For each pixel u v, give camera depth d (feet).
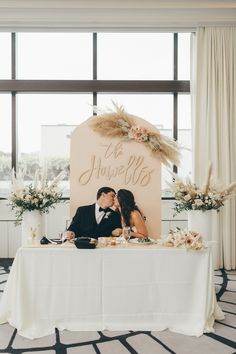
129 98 20.47
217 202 14.21
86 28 19.13
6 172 20.30
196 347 9.78
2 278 16.40
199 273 10.85
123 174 13.64
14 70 19.92
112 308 10.77
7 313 11.10
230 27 18.81
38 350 9.61
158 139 13.84
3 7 17.95
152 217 13.55
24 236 13.35
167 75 20.34
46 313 10.71
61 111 20.53
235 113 18.71
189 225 14.70
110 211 13.21
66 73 20.16
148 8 18.28
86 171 13.61
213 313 11.34
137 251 10.80
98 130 13.69
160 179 13.67
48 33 20.04
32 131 20.65
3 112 20.30
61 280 10.74
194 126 18.92
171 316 10.80
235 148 18.70
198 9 18.40
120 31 19.29
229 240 18.49
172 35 20.24
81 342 10.05
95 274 10.77
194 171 18.83
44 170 13.70
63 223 19.65
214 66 18.71
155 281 10.82
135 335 10.44
